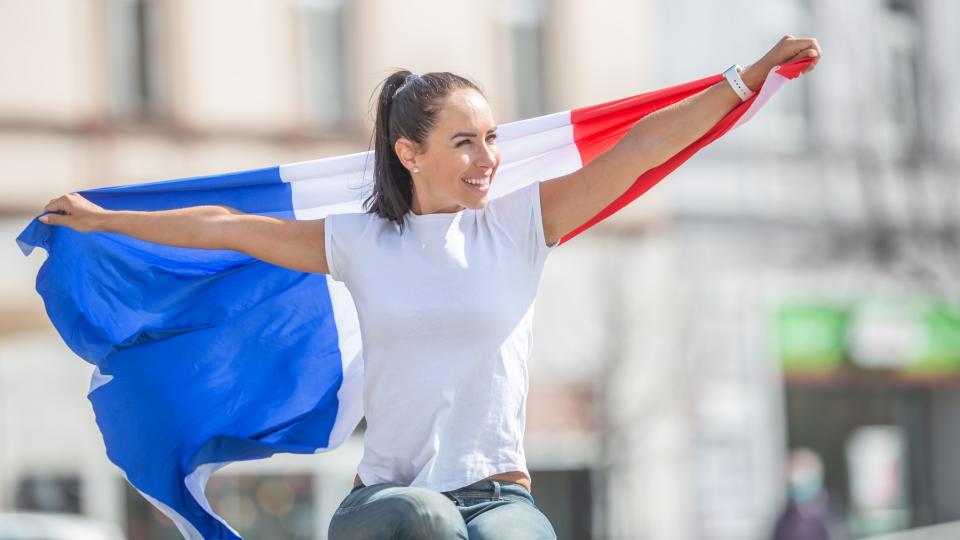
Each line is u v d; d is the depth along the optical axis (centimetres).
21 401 2695
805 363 3338
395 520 677
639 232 3198
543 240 746
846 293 3384
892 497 3412
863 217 3403
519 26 3203
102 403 895
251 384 895
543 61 3216
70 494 2712
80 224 769
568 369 3048
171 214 766
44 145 2792
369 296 736
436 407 722
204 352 888
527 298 743
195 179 877
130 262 881
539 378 3033
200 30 2930
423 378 724
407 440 725
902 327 3419
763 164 3341
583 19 3234
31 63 2789
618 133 876
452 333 725
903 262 3412
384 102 760
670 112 760
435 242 739
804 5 3441
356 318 893
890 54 3509
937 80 3500
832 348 3369
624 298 3088
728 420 3241
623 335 3062
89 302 886
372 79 3052
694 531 3181
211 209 768
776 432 3294
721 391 3241
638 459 3127
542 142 874
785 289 3328
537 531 698
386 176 752
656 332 3175
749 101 780
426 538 673
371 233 749
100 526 2458
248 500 2750
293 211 894
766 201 3334
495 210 750
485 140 743
